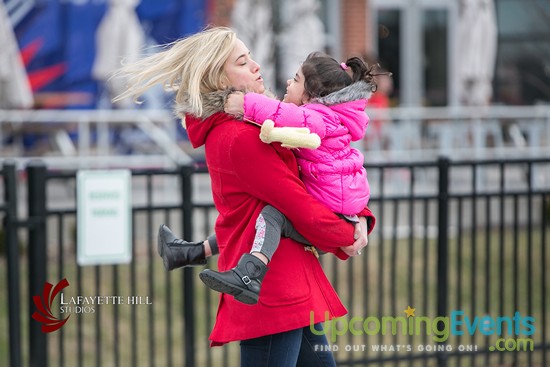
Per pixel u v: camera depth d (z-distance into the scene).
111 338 22.59
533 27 44.12
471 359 18.17
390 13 50.59
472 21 46.41
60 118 35.75
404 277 28.12
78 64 41.75
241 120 10.44
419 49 50.94
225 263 10.72
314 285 10.74
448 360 19.28
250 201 10.49
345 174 10.61
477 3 46.31
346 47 48.84
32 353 15.62
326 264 29.34
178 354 22.02
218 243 10.98
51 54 41.44
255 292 9.95
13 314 15.65
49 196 32.81
